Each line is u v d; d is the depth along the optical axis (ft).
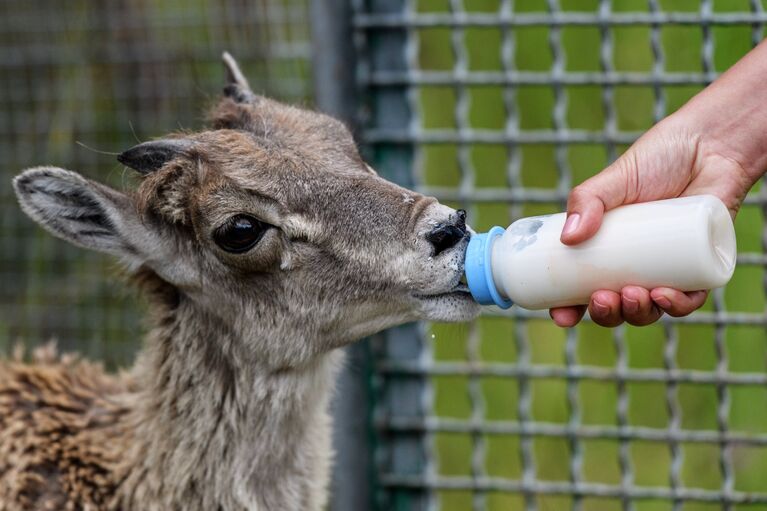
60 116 36.01
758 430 27.58
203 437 20.71
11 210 36.17
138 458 20.98
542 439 29.48
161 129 35.35
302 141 20.30
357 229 19.31
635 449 28.53
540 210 30.35
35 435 21.43
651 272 16.46
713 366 27.91
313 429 21.58
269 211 19.48
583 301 17.25
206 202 19.61
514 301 17.56
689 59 28.35
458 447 30.12
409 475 27.04
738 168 17.79
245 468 20.74
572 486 25.91
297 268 19.69
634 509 28.19
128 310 34.78
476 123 31.14
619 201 17.38
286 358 20.33
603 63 25.43
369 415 26.68
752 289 27.30
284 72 34.35
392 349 26.71
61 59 35.99
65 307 35.40
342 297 19.61
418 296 19.26
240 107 21.24
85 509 20.71
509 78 25.95
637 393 28.68
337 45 25.91
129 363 34.63
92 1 35.55
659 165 17.71
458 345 30.07
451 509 29.86
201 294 20.48
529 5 30.81
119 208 20.22
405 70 26.32
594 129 29.99
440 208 19.35
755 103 17.87
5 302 36.17
